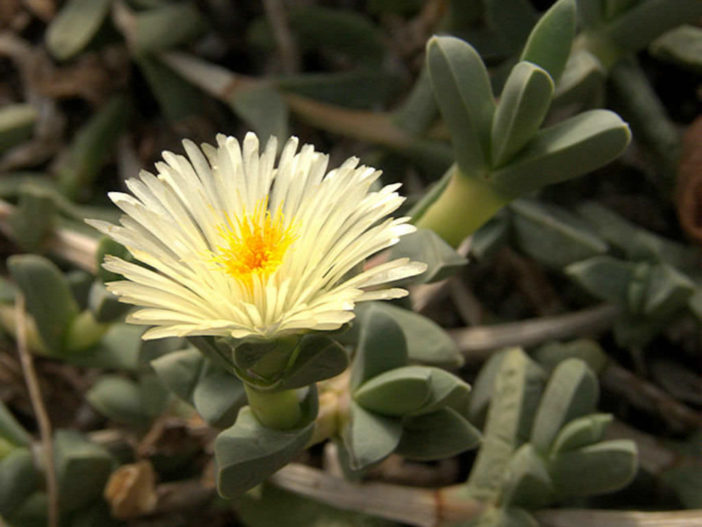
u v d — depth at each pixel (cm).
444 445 16
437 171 23
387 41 25
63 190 24
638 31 19
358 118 23
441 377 16
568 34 16
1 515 19
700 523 18
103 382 20
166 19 23
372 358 16
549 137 16
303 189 15
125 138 25
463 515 18
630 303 20
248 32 25
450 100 16
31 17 25
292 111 23
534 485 17
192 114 24
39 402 20
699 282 20
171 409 19
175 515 20
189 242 14
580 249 20
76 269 23
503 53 22
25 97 25
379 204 14
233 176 15
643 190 23
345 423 17
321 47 25
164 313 13
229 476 15
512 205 20
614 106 22
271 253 14
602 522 18
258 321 13
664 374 21
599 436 17
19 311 21
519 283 23
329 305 13
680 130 22
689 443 20
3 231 24
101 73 24
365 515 19
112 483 19
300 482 19
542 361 21
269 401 14
